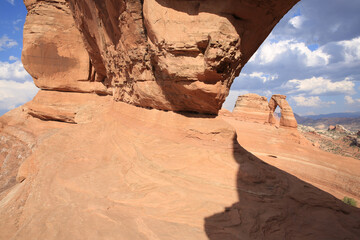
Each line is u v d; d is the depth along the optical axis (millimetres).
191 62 7012
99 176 7430
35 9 20469
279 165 17609
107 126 12633
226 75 7254
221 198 5867
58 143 10969
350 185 14539
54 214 5203
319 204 6664
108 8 10227
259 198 6160
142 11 8547
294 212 6086
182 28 6848
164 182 6570
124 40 10547
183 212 5211
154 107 10664
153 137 9172
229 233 4645
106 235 4336
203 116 9172
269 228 5203
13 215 6965
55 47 21016
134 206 5473
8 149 22203
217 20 6242
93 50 18734
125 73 12477
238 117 44031
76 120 19359
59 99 22438
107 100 21359
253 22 6816
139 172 7324
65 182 7039
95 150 10242
